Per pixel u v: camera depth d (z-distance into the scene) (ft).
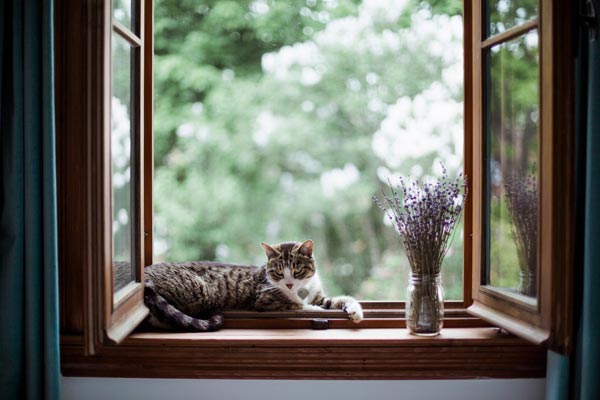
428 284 6.17
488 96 6.21
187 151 10.43
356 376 6.11
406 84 10.52
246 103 11.12
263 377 6.13
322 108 11.28
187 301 6.75
